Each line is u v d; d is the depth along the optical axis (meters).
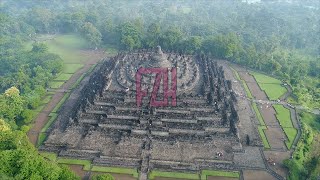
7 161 98.19
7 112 141.75
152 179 115.69
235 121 145.25
